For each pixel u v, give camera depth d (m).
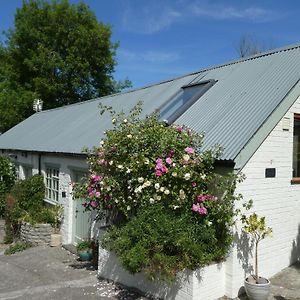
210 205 6.55
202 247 6.43
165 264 6.14
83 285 7.68
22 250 10.93
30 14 27.98
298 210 7.95
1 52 29.31
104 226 8.40
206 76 10.93
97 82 29.97
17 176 15.82
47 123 17.22
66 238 11.28
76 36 27.92
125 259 6.30
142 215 6.67
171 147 6.93
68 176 11.34
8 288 7.79
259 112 7.38
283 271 7.68
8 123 26.92
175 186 6.67
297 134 7.95
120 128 8.23
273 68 8.80
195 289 6.33
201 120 8.33
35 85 27.42
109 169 7.51
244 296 6.79
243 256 6.89
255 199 7.09
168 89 11.74
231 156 6.59
